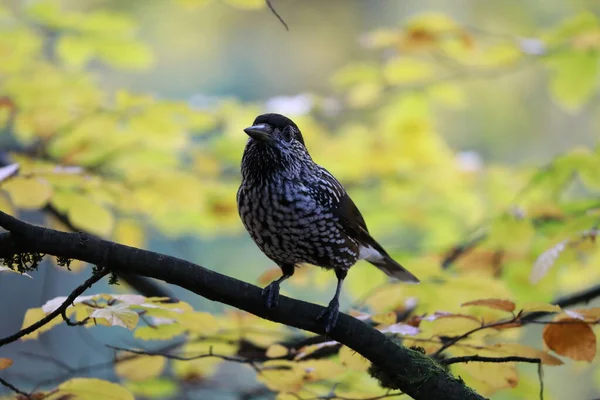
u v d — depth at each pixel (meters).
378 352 6.80
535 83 20.09
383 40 11.59
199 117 11.03
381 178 12.61
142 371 8.40
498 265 9.98
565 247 8.15
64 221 10.72
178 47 21.92
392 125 12.45
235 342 8.80
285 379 7.65
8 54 10.79
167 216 12.45
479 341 7.29
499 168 12.75
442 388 6.71
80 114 10.59
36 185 8.57
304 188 8.27
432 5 22.00
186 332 8.93
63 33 10.93
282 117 8.41
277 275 9.07
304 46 22.94
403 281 8.74
